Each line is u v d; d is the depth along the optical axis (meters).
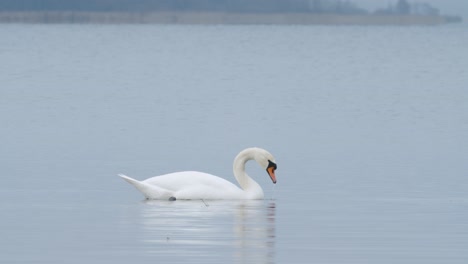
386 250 20.16
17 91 59.66
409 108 51.03
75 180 28.77
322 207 24.88
